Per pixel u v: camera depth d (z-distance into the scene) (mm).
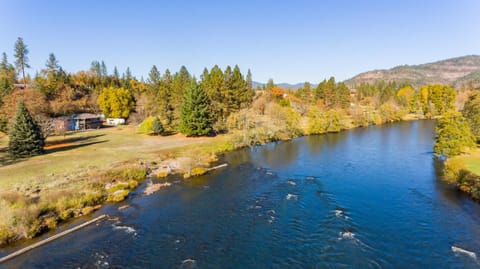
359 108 88688
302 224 19828
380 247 16719
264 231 18875
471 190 24453
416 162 37875
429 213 21422
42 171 30031
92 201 23297
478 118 44812
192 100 56281
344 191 26734
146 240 17781
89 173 29375
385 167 35562
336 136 63812
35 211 19469
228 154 44938
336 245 16984
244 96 75312
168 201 24391
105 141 52250
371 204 23438
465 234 18156
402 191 26484
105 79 122625
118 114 85625
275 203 23766
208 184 29078
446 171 30344
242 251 16484
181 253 16312
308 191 26734
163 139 55031
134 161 35531
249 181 30078
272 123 61156
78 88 103688
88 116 76062
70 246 17031
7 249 16469
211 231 18969
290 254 16109
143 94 94812
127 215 21516
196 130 56688
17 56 93875
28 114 39062
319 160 40062
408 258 15570
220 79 69438
